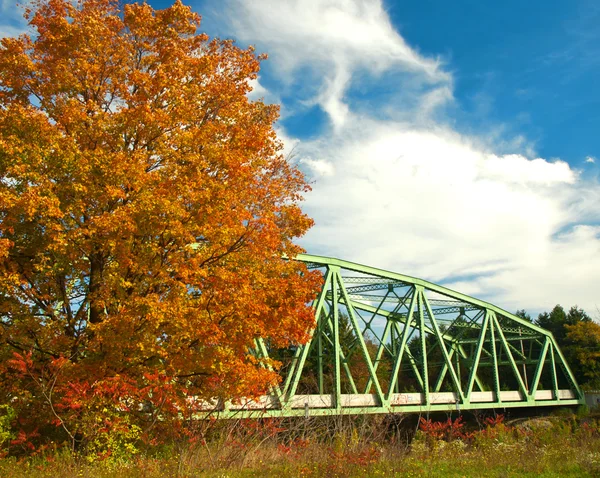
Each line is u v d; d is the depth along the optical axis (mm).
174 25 16641
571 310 82625
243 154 15688
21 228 14328
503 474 12320
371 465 12789
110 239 13547
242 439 13992
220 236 14227
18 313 14352
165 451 13758
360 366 51938
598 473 12562
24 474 11102
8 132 13570
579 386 65062
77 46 15023
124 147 15141
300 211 17547
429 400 41969
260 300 15375
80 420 13195
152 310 13195
